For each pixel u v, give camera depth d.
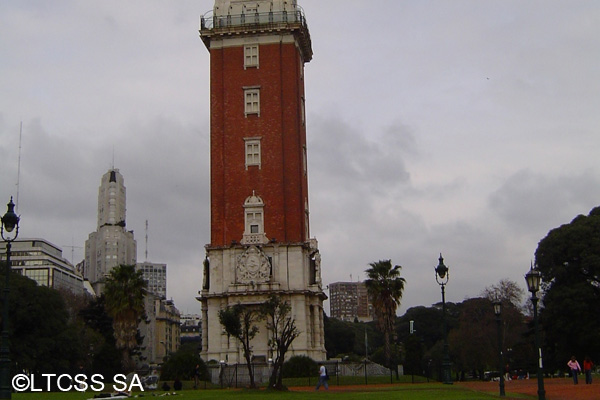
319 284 93.44
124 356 93.12
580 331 86.69
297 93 95.50
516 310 124.38
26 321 82.94
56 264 198.38
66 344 86.75
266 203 92.06
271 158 93.19
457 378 124.94
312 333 91.56
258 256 89.56
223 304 89.38
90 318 123.88
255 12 96.31
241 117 94.50
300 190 92.94
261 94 94.81
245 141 93.81
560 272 89.81
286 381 74.81
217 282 90.38
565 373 103.44
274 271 89.69
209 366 79.81
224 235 91.88
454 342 125.94
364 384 73.12
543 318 90.69
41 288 86.69
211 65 96.31
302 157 95.94
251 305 87.94
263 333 87.69
